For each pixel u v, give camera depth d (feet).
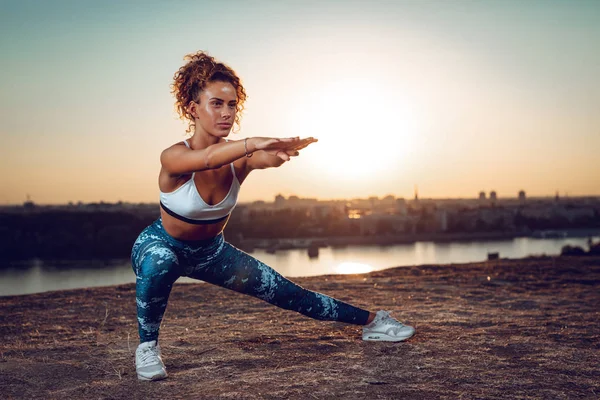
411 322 12.41
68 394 7.81
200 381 8.24
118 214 508.94
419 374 8.27
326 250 628.69
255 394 7.42
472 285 19.25
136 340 11.45
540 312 13.84
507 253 572.92
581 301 15.67
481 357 9.25
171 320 13.62
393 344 10.27
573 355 9.38
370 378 8.09
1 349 10.75
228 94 8.00
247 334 11.60
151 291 8.35
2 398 7.68
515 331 11.39
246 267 9.13
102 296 17.95
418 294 17.13
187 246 8.61
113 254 419.74
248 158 8.20
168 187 8.12
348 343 10.48
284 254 555.28
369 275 22.77
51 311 15.26
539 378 8.02
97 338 11.75
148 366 8.39
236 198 8.45
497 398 7.12
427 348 9.91
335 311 9.98
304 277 22.11
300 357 9.51
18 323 13.56
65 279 295.69
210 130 8.09
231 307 15.31
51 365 9.43
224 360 9.45
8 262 385.09
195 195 8.00
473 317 13.04
